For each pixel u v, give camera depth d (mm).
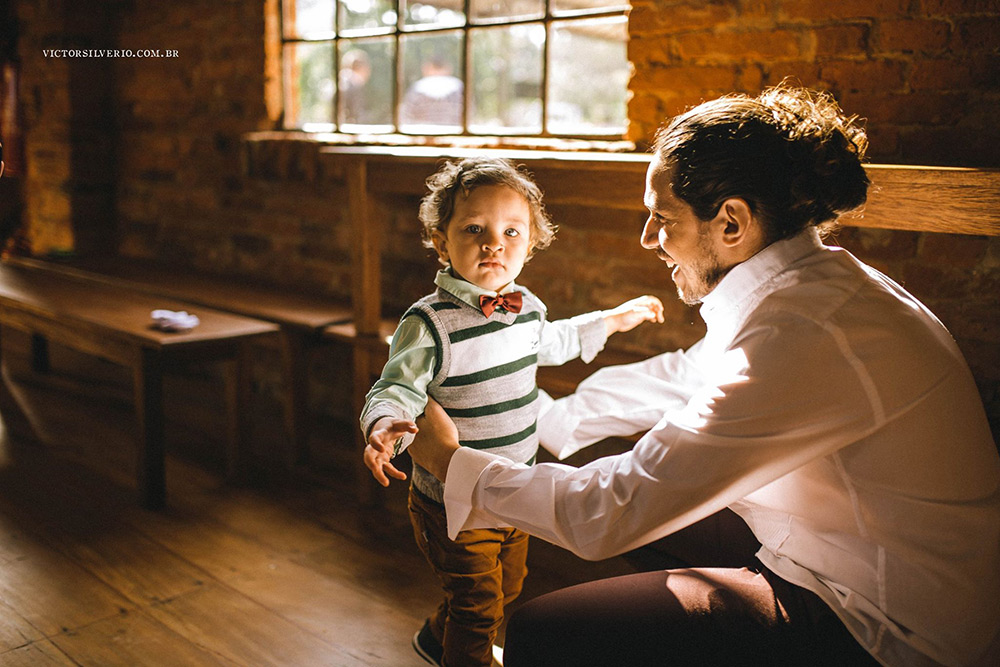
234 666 2020
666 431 1295
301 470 3254
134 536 2670
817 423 1226
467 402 1711
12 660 2004
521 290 1858
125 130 4645
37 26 4617
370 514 2873
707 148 1284
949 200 1684
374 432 1380
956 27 2064
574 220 2891
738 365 1276
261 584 2406
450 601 1771
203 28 4074
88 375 4355
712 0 2443
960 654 1251
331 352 3848
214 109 4121
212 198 4238
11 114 4914
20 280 3832
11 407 3826
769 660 1310
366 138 3512
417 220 3432
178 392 4164
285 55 3895
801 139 1284
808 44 2299
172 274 4141
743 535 1731
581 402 1957
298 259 3914
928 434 1234
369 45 8602
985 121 2059
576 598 1427
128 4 4438
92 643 2090
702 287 1427
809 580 1354
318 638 2148
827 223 1394
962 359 1335
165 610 2254
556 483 1370
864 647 1284
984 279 2098
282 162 3707
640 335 2785
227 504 2934
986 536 1252
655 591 1412
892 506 1254
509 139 3092
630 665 1341
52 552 2545
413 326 1679
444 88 8805
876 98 2215
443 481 1505
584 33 5820
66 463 3223
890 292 1310
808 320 1248
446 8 5703
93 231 4785
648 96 2629
